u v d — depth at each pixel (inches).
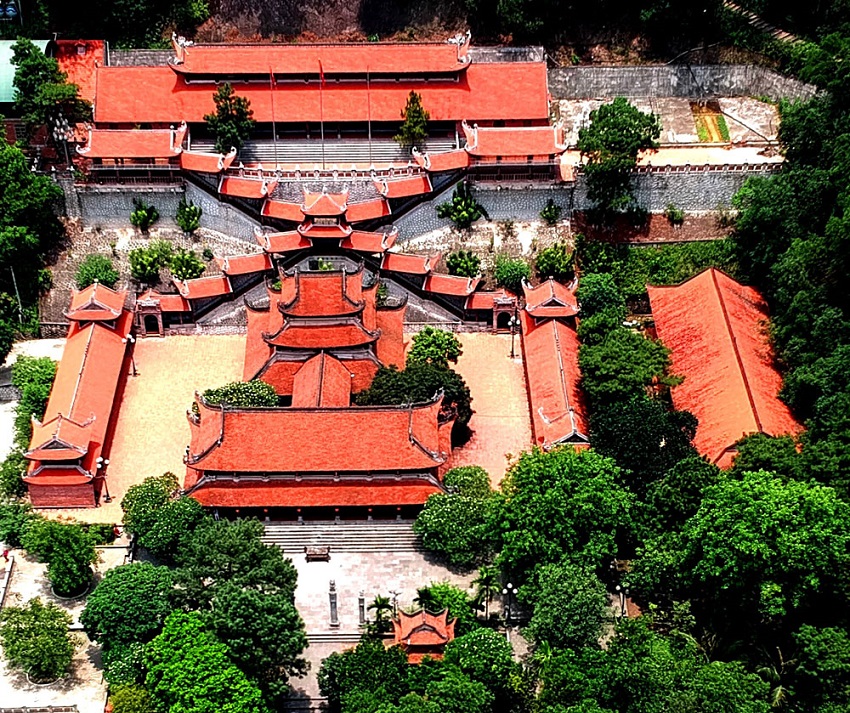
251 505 4473.4
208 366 5418.3
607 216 5831.7
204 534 4170.8
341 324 5034.5
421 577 4424.2
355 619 4254.4
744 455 4340.6
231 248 5757.9
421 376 4869.6
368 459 4498.0
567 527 4104.3
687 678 3602.4
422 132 5871.1
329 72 5979.3
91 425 4793.3
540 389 5004.9
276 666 3873.0
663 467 4365.2
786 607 3836.1
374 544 4547.2
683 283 5457.7
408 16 6471.5
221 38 6491.1
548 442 4682.6
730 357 4904.0
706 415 4766.2
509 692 3818.9
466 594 4202.8
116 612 3912.4
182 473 4859.7
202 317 5580.7
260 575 3996.1
